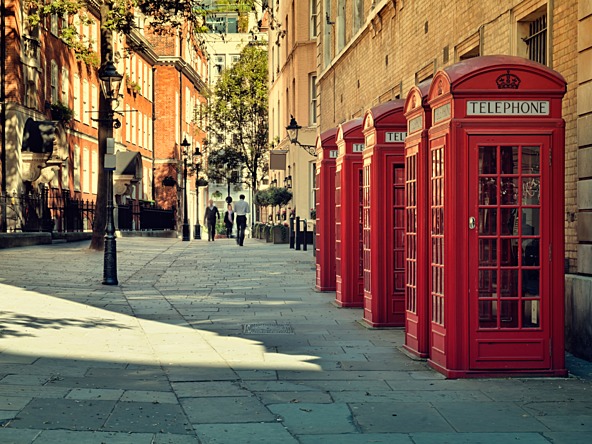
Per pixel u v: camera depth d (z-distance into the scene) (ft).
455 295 29.22
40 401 24.11
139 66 233.14
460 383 28.27
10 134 128.36
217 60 334.44
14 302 48.14
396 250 41.50
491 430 22.06
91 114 183.21
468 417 23.44
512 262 29.40
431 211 31.65
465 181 29.19
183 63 269.85
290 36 152.46
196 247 125.39
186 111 288.30
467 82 29.12
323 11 106.01
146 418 22.88
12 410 22.93
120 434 21.20
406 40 65.00
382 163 41.39
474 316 29.22
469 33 49.06
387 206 41.34
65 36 97.45
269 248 121.19
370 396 26.07
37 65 138.62
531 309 29.40
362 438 21.25
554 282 29.43
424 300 32.58
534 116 29.22
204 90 218.59
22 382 26.58
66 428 21.47
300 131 137.49
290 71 150.00
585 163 34.04
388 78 71.31
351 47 87.86
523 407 24.67
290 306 50.31
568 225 35.91
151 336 37.78
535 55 40.93
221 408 24.25
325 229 58.44
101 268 76.18
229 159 213.46
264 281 66.85
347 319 44.70
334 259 58.54
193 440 20.97
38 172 130.62
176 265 84.38
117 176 180.24
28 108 134.31
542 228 29.40
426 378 29.04
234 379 28.37
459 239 29.25
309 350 34.63
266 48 221.05
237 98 211.41
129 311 46.68
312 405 24.77
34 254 90.63
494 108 29.27
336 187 52.95
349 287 49.55
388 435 21.53
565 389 27.30
